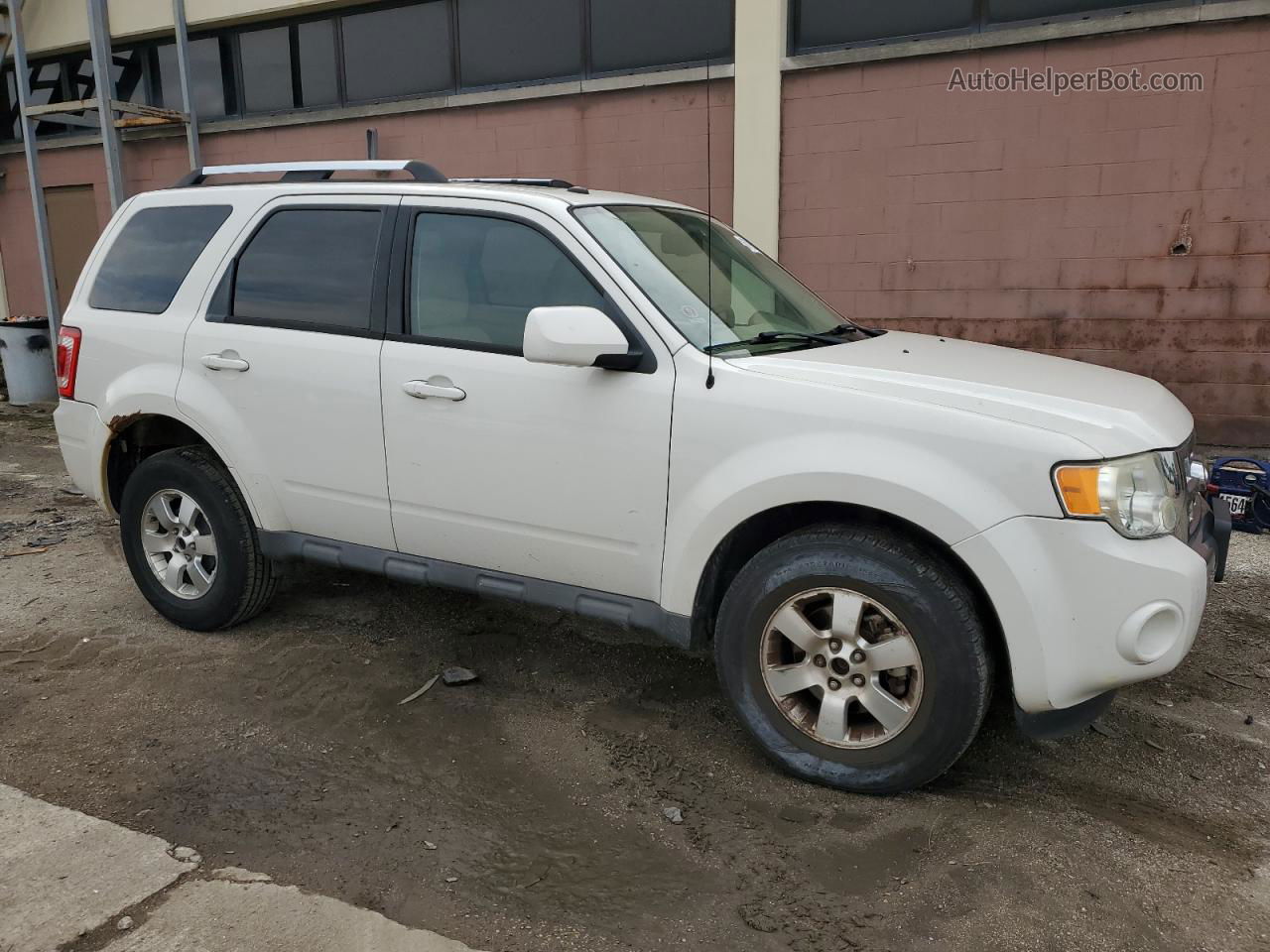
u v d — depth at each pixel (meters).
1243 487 5.80
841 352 3.49
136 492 4.45
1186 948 2.46
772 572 3.15
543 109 9.22
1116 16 7.02
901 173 7.90
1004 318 7.82
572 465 3.39
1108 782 3.25
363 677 4.03
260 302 4.10
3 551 5.67
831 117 8.03
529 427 3.45
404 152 10.05
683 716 3.72
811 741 3.19
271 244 4.11
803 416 3.03
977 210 7.72
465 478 3.62
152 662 4.16
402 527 3.84
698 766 3.35
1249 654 4.24
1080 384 3.28
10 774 3.27
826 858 2.83
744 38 8.13
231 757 3.40
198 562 4.41
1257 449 7.27
